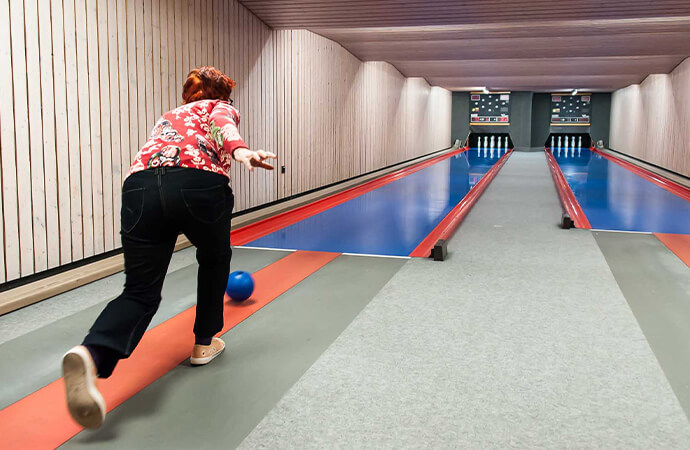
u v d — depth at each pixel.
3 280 3.19
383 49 9.33
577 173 12.23
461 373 2.20
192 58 5.04
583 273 3.65
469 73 13.29
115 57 4.02
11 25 3.17
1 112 3.13
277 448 1.68
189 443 1.71
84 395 1.60
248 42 6.18
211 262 2.16
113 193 4.05
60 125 3.55
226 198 2.08
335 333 2.62
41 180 3.42
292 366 2.26
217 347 2.36
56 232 3.55
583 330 2.64
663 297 3.13
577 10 6.11
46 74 3.42
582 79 15.59
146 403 1.96
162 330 2.67
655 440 1.72
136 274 1.89
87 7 3.73
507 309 2.95
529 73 13.20
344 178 9.56
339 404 1.95
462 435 1.75
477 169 13.09
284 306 3.01
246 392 2.04
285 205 6.88
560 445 1.69
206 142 2.00
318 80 8.10
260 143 6.54
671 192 8.62
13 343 2.53
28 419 1.86
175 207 1.89
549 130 23.47
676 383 2.10
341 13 6.25
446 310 2.94
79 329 2.71
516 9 6.11
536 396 2.01
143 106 4.35
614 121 21.41
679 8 5.98
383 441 1.72
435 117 18.78
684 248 4.38
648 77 14.34
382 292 3.26
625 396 2.00
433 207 7.00
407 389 2.06
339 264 3.95
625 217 6.15
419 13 6.32
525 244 4.58
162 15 4.57
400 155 13.82
